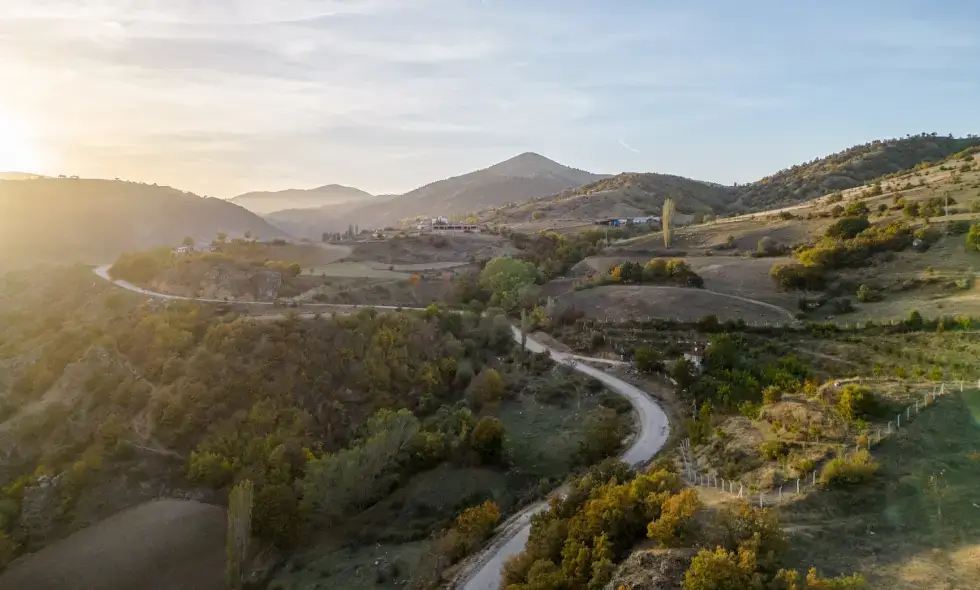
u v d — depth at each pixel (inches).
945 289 3334.2
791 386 2089.1
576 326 3993.6
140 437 2844.5
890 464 1381.6
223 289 4473.4
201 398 2957.7
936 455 1391.5
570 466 2469.2
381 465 2608.3
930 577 1042.7
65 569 2271.2
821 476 1382.9
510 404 3154.5
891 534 1187.3
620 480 1750.7
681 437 2332.7
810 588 1000.9
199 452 2741.1
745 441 1731.1
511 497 2332.7
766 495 1398.9
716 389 2522.1
